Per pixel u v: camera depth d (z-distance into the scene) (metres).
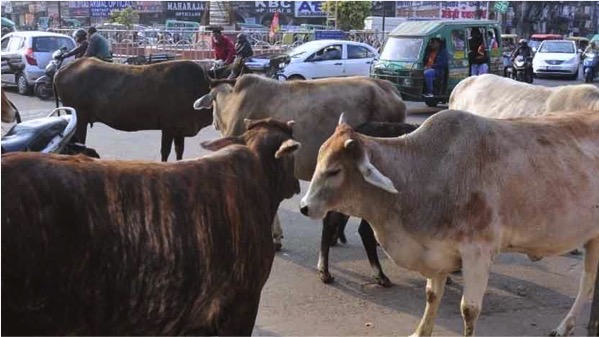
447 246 4.30
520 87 7.45
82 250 2.66
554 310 5.44
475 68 17.62
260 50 23.34
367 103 6.62
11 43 18.91
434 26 17.22
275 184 3.76
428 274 4.51
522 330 5.04
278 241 6.64
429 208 4.29
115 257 2.74
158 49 22.02
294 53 19.36
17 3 37.47
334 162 4.23
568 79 27.98
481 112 7.70
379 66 17.69
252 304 3.31
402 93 17.27
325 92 6.59
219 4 28.92
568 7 39.12
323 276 5.86
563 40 29.34
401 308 5.39
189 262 2.94
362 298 5.58
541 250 4.61
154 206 2.88
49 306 2.63
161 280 2.88
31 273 2.56
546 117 4.79
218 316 3.16
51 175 2.66
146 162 3.04
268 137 3.74
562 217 4.48
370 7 33.94
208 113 9.12
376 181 4.09
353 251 6.76
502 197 4.30
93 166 2.81
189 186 3.03
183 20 37.97
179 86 8.95
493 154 4.34
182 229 2.93
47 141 5.20
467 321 4.30
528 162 4.40
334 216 5.75
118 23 32.84
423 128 4.48
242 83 6.79
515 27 38.03
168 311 2.94
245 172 3.29
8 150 4.96
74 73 9.09
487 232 4.27
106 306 2.76
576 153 4.59
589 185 4.57
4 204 2.52
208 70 9.69
